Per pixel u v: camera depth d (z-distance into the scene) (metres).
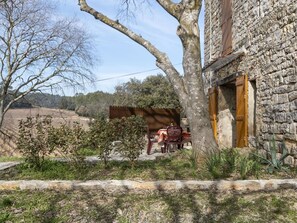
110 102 28.72
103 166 5.04
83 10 5.83
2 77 18.38
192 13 4.95
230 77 8.92
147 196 3.70
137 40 5.58
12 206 3.54
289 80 5.71
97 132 4.90
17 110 19.97
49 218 3.29
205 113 4.84
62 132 4.84
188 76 4.93
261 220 3.09
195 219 3.17
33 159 4.97
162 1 5.17
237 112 8.15
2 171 4.98
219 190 3.79
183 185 3.85
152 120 9.99
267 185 3.81
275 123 6.23
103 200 3.63
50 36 18.61
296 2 5.47
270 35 6.52
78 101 24.81
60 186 4.01
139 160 5.72
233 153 5.01
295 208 3.26
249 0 7.67
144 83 30.39
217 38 10.77
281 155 5.46
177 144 8.54
